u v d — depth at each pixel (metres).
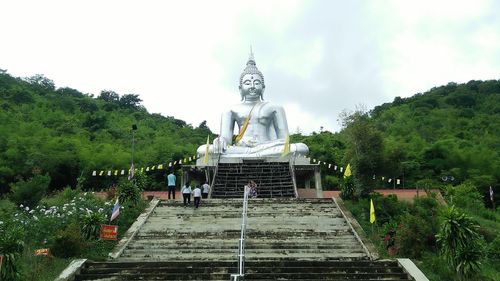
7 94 58.06
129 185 19.91
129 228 16.78
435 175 35.56
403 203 20.69
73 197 22.39
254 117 29.02
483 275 13.41
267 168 24.98
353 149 23.95
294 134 52.19
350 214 18.00
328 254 14.73
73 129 45.44
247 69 30.80
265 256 14.34
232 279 12.14
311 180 27.62
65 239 14.47
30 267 13.34
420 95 75.19
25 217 17.22
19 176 30.06
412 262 13.66
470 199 25.56
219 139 26.66
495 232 18.95
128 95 77.12
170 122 66.19
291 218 17.62
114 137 47.22
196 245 15.38
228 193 22.23
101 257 14.38
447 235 13.43
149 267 13.21
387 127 53.84
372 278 12.72
